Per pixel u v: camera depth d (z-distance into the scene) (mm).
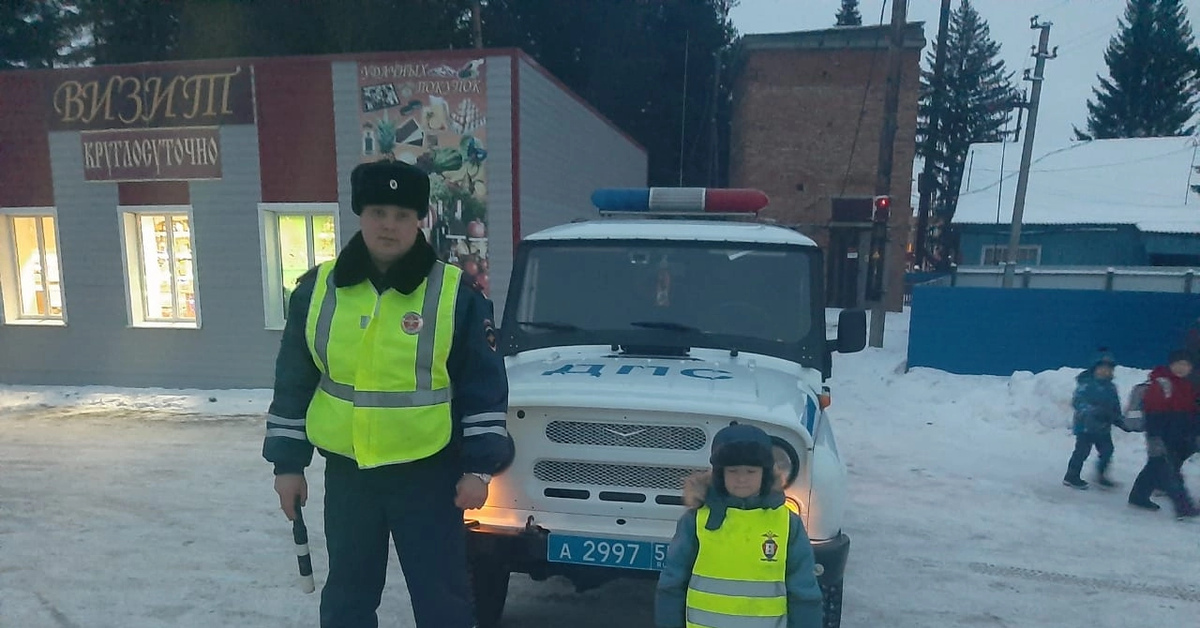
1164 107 53500
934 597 4543
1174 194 28125
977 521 5879
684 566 2637
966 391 10188
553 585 4680
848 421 9297
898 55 14445
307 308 2633
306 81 10594
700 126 32094
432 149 10492
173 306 11500
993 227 27953
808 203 24750
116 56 20656
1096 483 6816
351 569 2688
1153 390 6141
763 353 4012
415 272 2566
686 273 4203
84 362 11617
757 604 2549
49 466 7328
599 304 4219
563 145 12586
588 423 3309
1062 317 10984
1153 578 4859
